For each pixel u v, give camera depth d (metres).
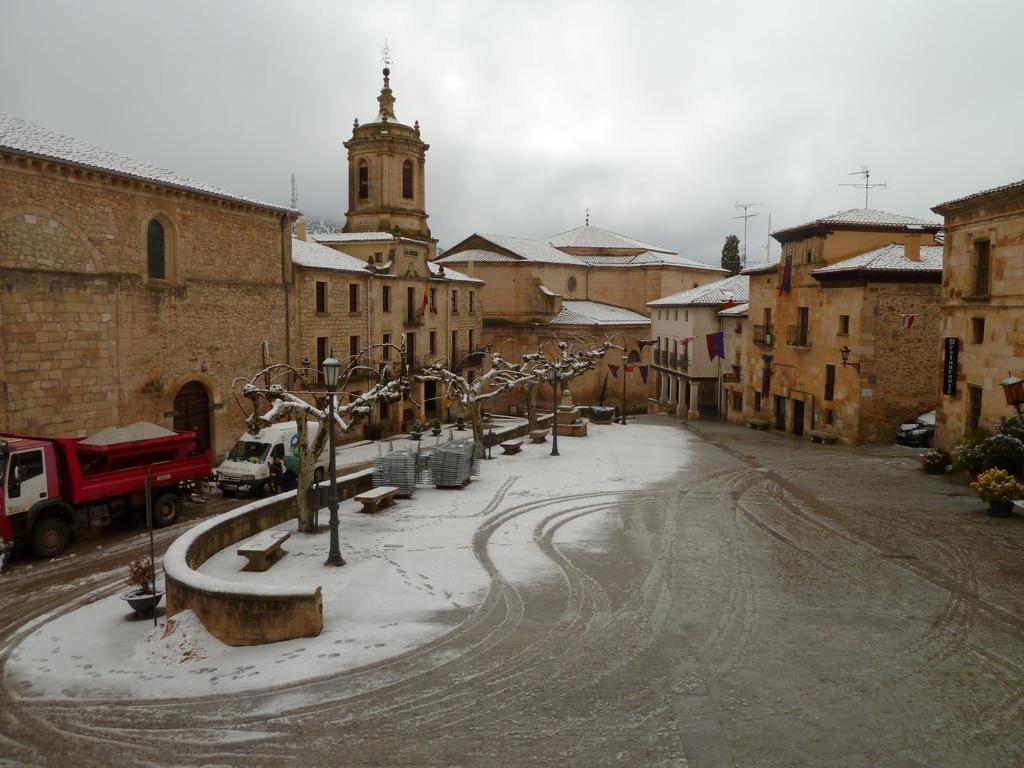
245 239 35.28
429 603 13.23
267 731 8.95
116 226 28.50
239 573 14.97
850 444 35.59
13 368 24.81
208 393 33.66
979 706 9.29
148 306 30.06
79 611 14.38
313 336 40.62
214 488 27.11
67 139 29.39
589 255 80.31
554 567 15.40
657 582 14.39
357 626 12.15
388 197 55.88
